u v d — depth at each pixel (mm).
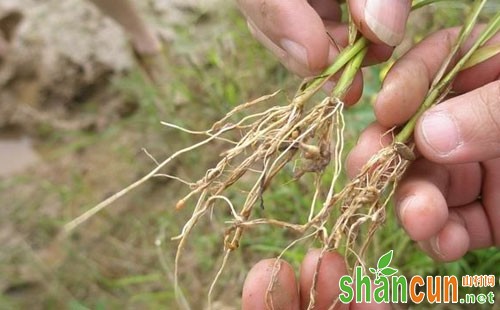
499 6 397
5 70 479
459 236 238
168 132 431
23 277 392
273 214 359
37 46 481
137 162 428
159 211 401
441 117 210
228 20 474
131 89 461
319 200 339
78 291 382
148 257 386
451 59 235
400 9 226
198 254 370
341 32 272
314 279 217
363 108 366
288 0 236
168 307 359
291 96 411
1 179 443
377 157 226
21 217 421
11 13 496
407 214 221
